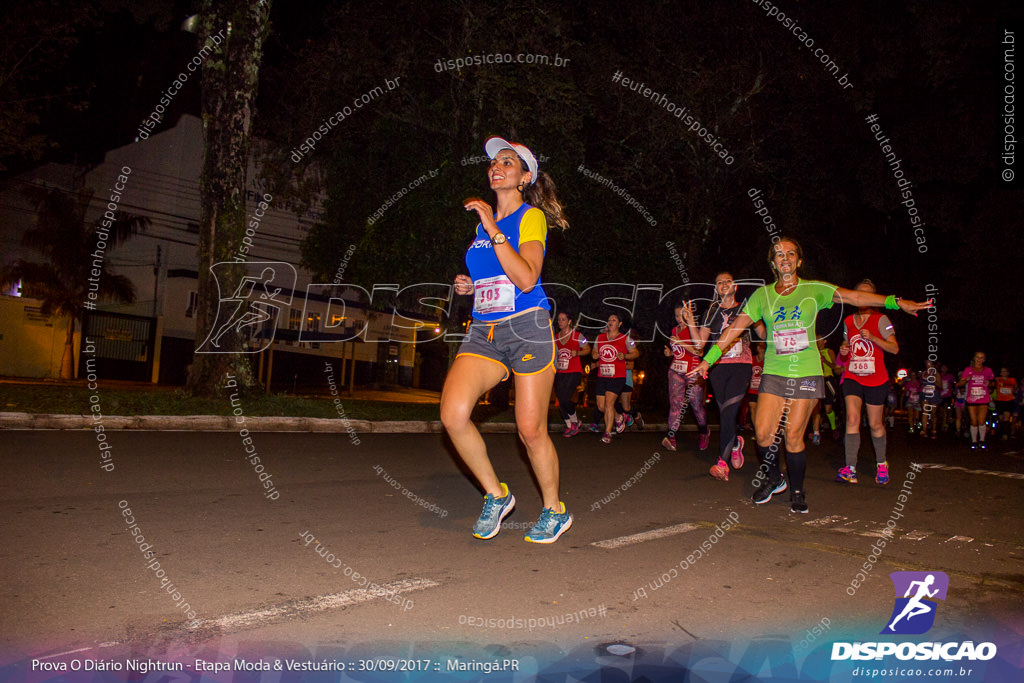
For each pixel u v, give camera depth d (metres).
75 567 3.85
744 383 7.90
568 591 3.85
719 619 3.53
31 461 6.81
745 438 13.33
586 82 17.27
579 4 17.27
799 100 21.25
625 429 14.68
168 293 29.66
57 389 13.19
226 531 4.75
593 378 24.22
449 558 4.38
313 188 18.80
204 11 13.22
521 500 6.33
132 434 9.27
